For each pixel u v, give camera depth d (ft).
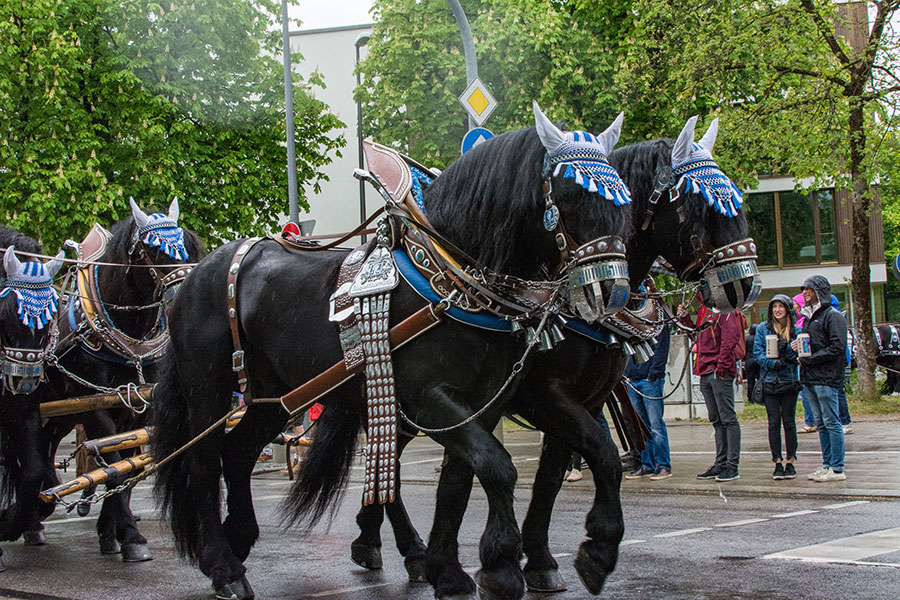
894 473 31.32
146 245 24.00
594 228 13.82
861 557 18.28
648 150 17.75
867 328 62.13
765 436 45.96
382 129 70.69
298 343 16.96
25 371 21.86
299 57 75.05
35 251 23.32
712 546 20.21
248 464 19.53
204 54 65.67
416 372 14.84
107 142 62.44
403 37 68.08
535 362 16.76
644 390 32.91
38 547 24.20
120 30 63.10
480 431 14.34
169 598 17.71
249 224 68.28
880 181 63.16
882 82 59.16
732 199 16.76
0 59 58.29
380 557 20.17
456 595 15.05
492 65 66.69
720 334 31.01
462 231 15.19
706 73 60.95
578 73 66.03
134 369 24.77
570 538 22.41
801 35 58.70
